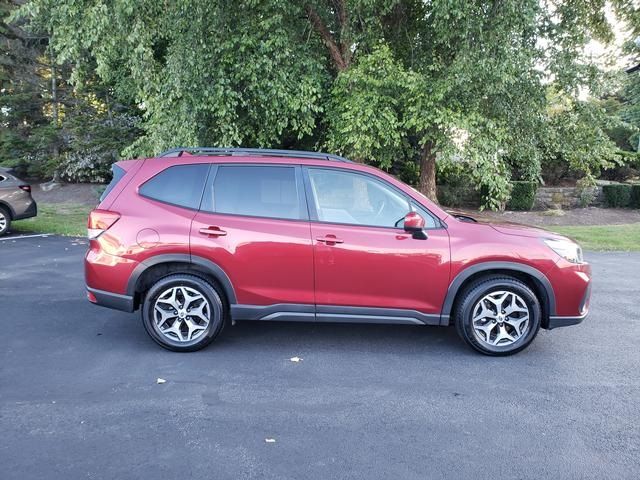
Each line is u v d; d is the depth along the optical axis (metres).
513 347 4.56
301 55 9.54
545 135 10.60
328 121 10.23
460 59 8.61
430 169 12.23
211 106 9.03
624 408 3.64
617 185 17.75
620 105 21.62
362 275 4.43
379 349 4.74
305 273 4.43
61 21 8.49
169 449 3.04
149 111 9.27
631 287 7.27
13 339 4.80
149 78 8.84
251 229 4.42
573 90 9.71
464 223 4.60
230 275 4.43
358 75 8.95
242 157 4.64
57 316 5.50
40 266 7.89
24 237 10.73
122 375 4.05
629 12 10.12
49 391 3.75
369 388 3.91
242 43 8.88
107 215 4.47
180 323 4.52
